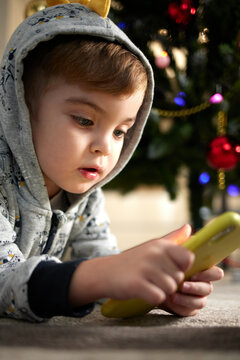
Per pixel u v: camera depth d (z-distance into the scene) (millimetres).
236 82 1440
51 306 527
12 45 784
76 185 728
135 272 495
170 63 1509
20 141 750
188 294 629
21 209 779
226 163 1368
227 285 1344
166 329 485
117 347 382
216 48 1343
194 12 1281
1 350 368
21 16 2422
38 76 724
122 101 700
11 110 759
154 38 1403
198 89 1512
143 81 747
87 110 686
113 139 727
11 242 672
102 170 728
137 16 1423
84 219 939
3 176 755
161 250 506
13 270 577
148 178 1800
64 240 885
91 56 703
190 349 376
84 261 543
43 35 717
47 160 725
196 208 1748
